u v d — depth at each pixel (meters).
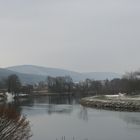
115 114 74.19
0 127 19.69
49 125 55.75
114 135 44.72
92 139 42.19
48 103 124.19
